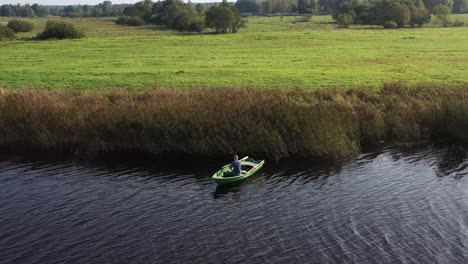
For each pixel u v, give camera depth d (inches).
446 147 1393.9
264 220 938.1
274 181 1151.0
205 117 1397.6
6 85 2090.3
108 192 1093.8
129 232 893.8
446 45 3474.4
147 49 3479.3
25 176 1202.0
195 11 6943.9
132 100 1643.7
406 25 5708.7
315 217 946.1
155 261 790.5
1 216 962.1
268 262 778.2
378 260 775.1
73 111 1491.1
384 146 1411.2
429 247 813.9
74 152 1391.5
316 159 1302.9
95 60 2898.6
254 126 1352.1
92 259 799.1
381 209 978.1
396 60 2778.1
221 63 2731.3
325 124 1347.2
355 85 2010.3
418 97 1691.7
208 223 929.5
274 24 6771.7
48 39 4323.3
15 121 1476.4
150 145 1376.7
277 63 2716.5
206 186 1129.4
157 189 1112.2
